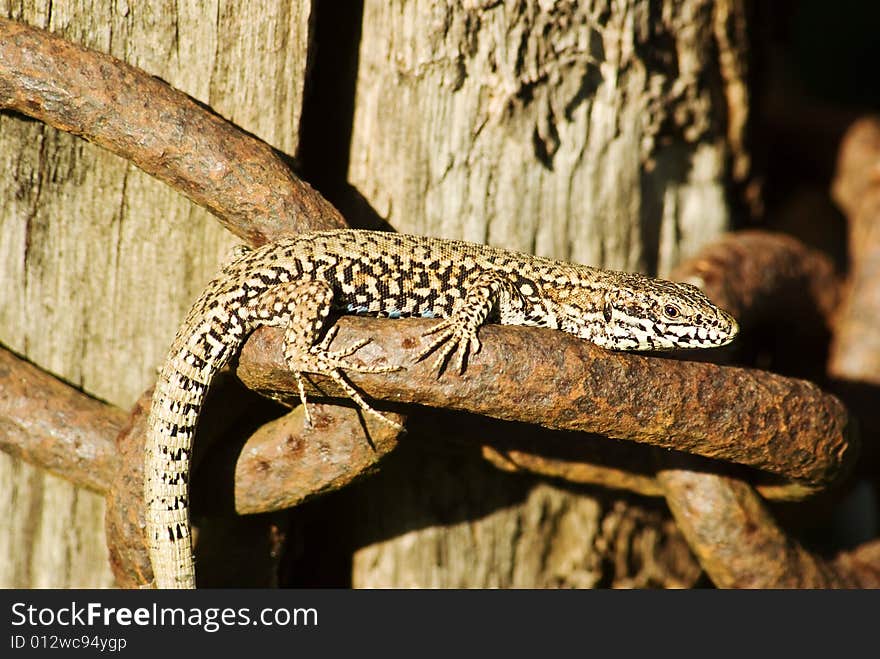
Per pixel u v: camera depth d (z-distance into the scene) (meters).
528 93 4.47
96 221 4.21
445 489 4.74
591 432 3.76
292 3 3.98
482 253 4.52
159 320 4.30
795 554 4.43
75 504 4.55
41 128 4.08
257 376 3.73
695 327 4.75
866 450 5.41
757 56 5.84
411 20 4.22
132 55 3.96
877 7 12.37
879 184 7.01
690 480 4.29
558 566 5.00
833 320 6.01
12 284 4.24
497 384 3.55
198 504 3.87
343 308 4.29
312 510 4.73
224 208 3.84
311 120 4.37
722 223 5.58
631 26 4.70
